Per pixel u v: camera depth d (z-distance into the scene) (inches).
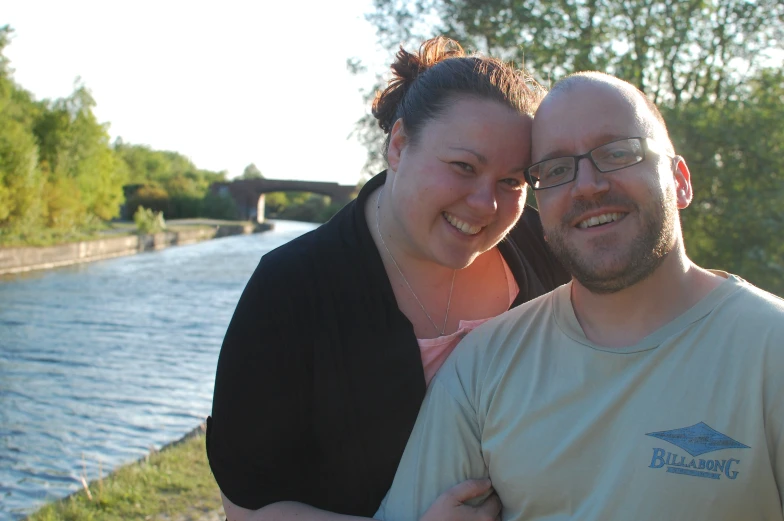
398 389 73.1
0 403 443.2
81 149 1761.8
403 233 75.7
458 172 69.2
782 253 362.0
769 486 55.5
